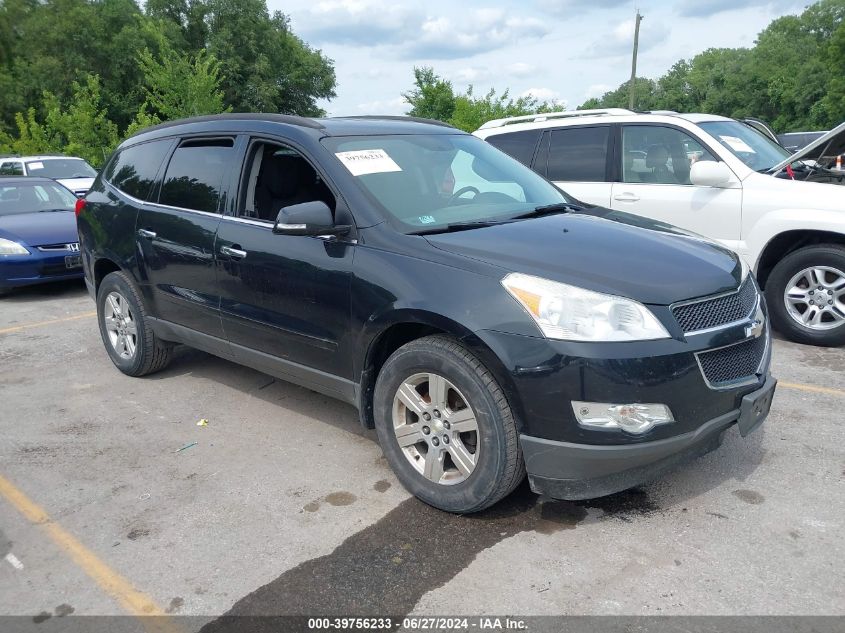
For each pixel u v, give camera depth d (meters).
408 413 3.34
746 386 3.04
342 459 3.83
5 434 4.28
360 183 3.59
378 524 3.16
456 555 2.91
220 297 4.16
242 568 2.87
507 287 2.91
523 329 2.83
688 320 2.90
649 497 3.32
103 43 41.81
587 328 2.78
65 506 3.41
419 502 3.34
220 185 4.24
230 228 4.07
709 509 3.20
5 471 3.79
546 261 3.03
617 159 6.41
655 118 6.29
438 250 3.19
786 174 5.67
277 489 3.51
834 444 3.80
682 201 5.96
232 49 45.56
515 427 2.95
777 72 74.19
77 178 16.20
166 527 3.19
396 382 3.27
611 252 3.18
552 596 2.63
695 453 3.01
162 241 4.52
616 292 2.84
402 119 4.59
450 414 3.12
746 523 3.08
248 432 4.22
